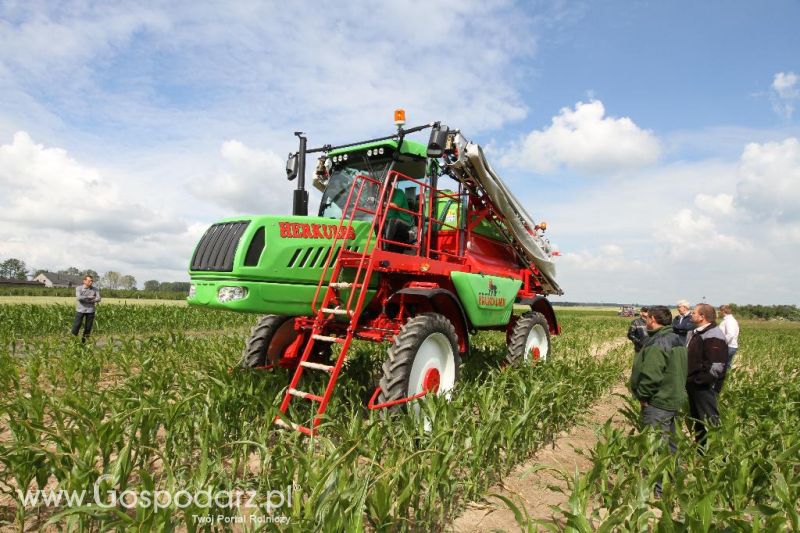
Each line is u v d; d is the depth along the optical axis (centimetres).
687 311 736
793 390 644
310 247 495
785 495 298
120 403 436
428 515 332
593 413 656
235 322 1833
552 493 401
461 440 398
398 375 467
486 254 729
